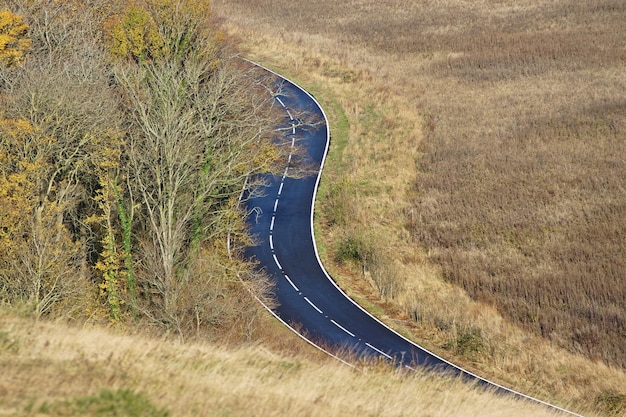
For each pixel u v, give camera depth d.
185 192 63.03
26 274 48.75
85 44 69.62
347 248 74.81
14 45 67.88
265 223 79.69
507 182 87.12
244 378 26.58
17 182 50.06
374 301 67.81
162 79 63.66
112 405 21.27
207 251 66.31
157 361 26.39
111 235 54.84
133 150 58.16
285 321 63.50
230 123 66.44
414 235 77.75
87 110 56.41
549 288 66.31
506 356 57.84
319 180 87.50
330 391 28.20
